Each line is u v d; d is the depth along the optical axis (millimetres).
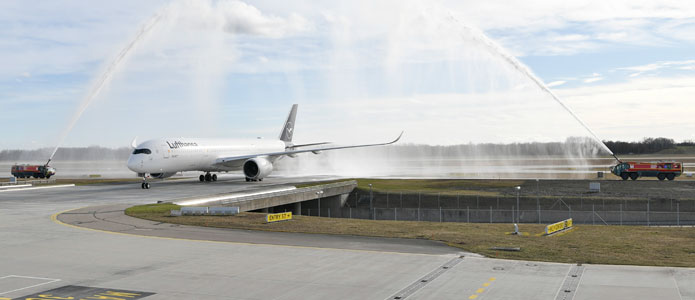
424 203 71625
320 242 26375
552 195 69188
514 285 17812
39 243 26016
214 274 19562
